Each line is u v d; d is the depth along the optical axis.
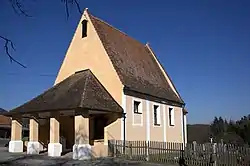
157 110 30.52
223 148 18.47
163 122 31.08
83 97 23.03
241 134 44.41
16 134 27.08
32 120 25.64
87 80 26.11
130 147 22.95
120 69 27.36
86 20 29.02
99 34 28.34
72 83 26.61
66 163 19.56
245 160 17.48
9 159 21.52
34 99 26.78
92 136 25.48
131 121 26.08
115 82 26.12
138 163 20.38
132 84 27.19
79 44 29.23
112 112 24.27
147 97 28.69
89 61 28.19
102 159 21.92
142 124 27.52
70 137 28.06
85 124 22.05
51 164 19.05
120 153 23.39
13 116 27.05
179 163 20.34
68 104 22.70
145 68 33.16
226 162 18.22
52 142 23.48
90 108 22.09
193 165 19.56
